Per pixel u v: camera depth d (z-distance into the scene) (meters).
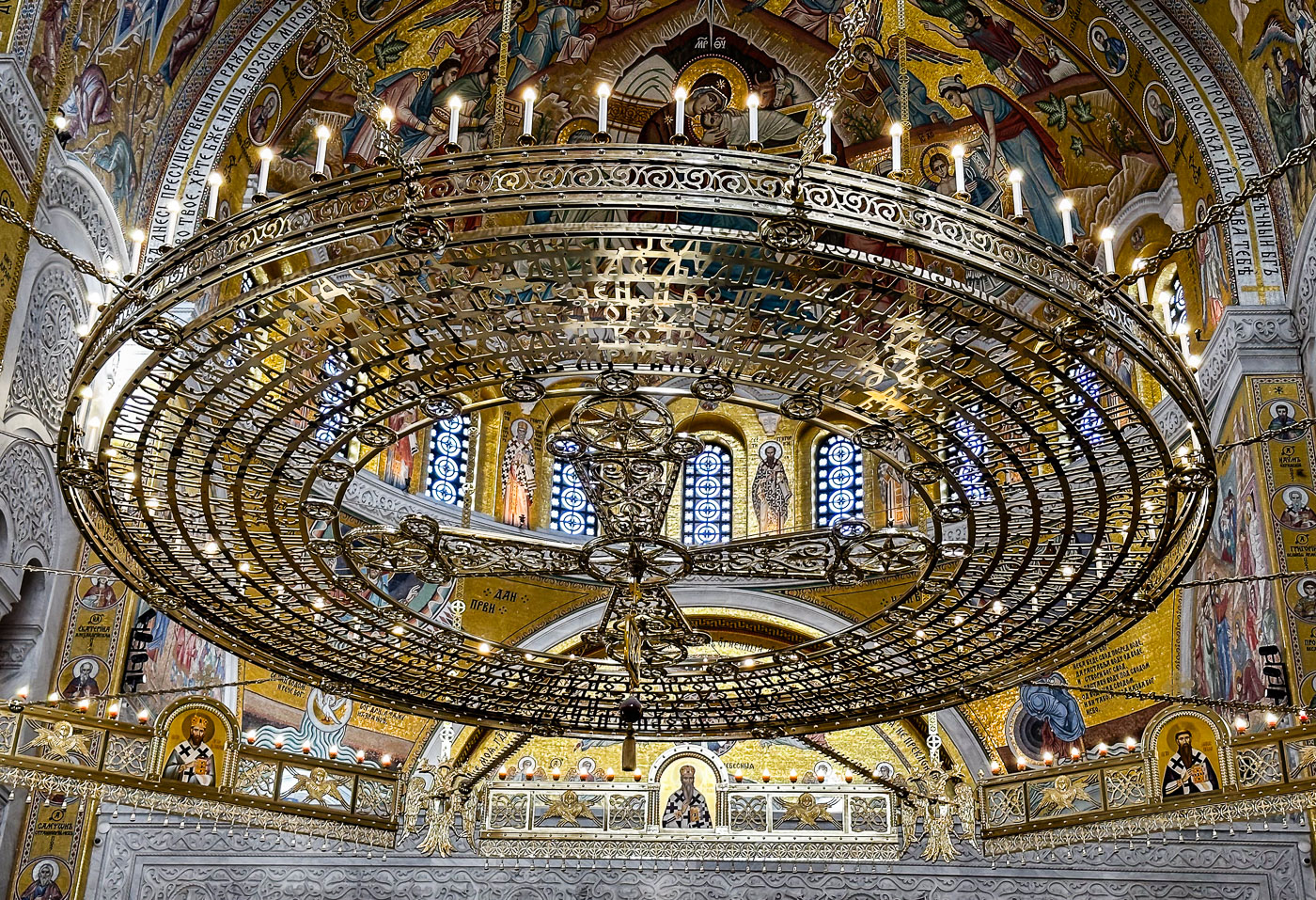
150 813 17.23
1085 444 8.74
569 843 18.00
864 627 11.24
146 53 15.23
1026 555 9.93
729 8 20.08
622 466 9.81
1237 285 16.62
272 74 17.14
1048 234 20.56
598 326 7.97
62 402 14.13
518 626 21.62
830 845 17.91
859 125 21.05
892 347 8.15
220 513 9.92
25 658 14.15
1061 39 18.28
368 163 19.83
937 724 20.02
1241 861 16.92
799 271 7.67
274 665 11.97
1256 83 16.64
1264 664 15.41
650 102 21.25
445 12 18.53
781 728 13.11
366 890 17.69
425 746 20.25
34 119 12.87
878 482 22.80
